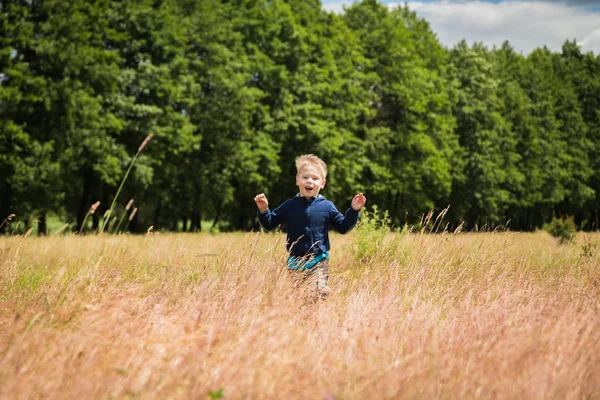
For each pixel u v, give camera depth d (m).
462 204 45.50
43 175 24.09
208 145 32.16
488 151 44.94
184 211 35.75
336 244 10.54
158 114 28.41
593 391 3.04
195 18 31.34
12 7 24.11
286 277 5.17
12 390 2.62
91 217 32.94
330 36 36.47
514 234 8.33
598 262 7.28
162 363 3.13
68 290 4.64
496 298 5.12
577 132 57.94
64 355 3.08
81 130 25.50
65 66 24.80
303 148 33.44
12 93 22.84
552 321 4.37
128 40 28.83
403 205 41.50
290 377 2.90
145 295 4.92
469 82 46.34
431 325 4.14
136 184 28.41
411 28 44.41
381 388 2.81
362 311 4.34
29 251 8.99
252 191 34.78
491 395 2.91
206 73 30.78
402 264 6.89
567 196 57.62
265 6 33.88
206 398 2.70
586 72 63.44
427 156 39.22
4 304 4.51
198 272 5.69
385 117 39.19
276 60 33.34
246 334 3.52
